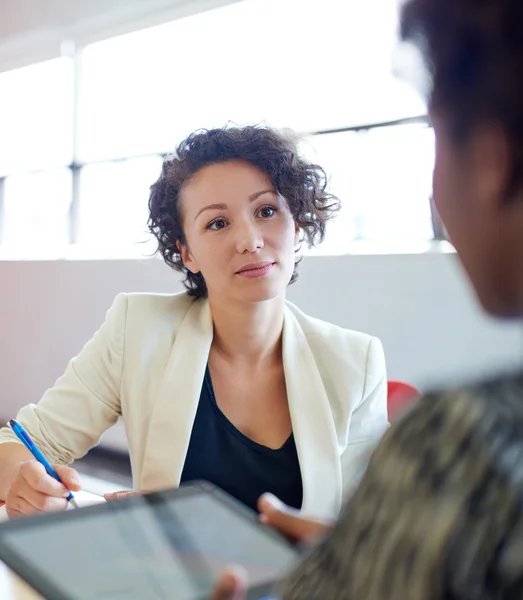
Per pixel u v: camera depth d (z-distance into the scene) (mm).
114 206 3982
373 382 1197
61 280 4008
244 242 1099
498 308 363
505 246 344
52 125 4301
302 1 3189
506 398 326
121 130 3936
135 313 1244
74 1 3854
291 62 3244
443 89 343
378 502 330
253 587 585
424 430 329
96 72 4039
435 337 2719
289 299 3127
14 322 4305
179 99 3672
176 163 1192
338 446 1135
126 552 637
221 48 3490
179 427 1127
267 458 1139
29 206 4457
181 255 1275
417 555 299
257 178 1124
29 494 1005
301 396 1146
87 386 1226
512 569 286
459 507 299
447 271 2674
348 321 2961
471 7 329
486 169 336
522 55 314
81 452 1258
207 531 690
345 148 3074
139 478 1176
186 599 562
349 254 2947
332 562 349
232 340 1175
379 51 2961
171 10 3580
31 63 4355
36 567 602
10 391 4359
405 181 2908
